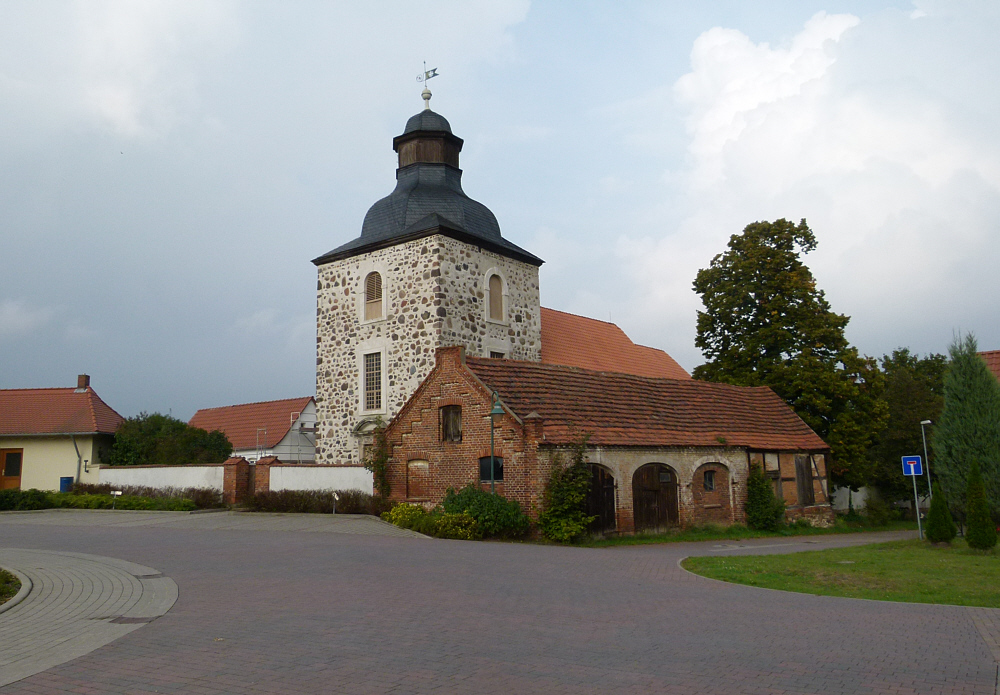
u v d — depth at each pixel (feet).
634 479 75.87
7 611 33.04
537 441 67.82
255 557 49.39
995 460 69.77
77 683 22.31
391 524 71.05
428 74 104.12
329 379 97.55
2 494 95.55
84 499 96.12
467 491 68.85
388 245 92.68
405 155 100.94
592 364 112.57
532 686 21.86
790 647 26.89
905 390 130.62
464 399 73.41
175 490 94.43
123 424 110.42
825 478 100.58
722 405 97.66
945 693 21.53
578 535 67.67
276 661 24.56
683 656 25.40
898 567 50.67
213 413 178.19
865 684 22.36
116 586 38.75
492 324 94.94
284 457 155.53
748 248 121.39
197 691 21.48
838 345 117.70
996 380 72.90
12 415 112.78
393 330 91.25
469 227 93.61
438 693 21.20
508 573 43.83
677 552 61.36
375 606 33.50
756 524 86.63
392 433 78.69
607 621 31.01
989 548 61.46
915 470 78.28
